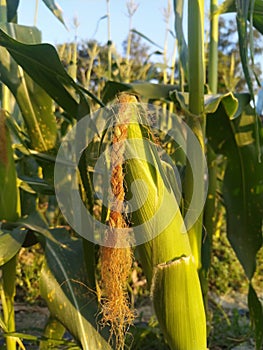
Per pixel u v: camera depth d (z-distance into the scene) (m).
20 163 1.91
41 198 3.52
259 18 1.39
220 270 3.60
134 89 1.50
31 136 1.46
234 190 1.60
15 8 1.64
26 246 1.45
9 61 1.41
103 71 3.19
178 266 0.96
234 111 1.36
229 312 3.01
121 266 0.97
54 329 1.43
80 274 1.23
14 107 1.90
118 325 1.04
